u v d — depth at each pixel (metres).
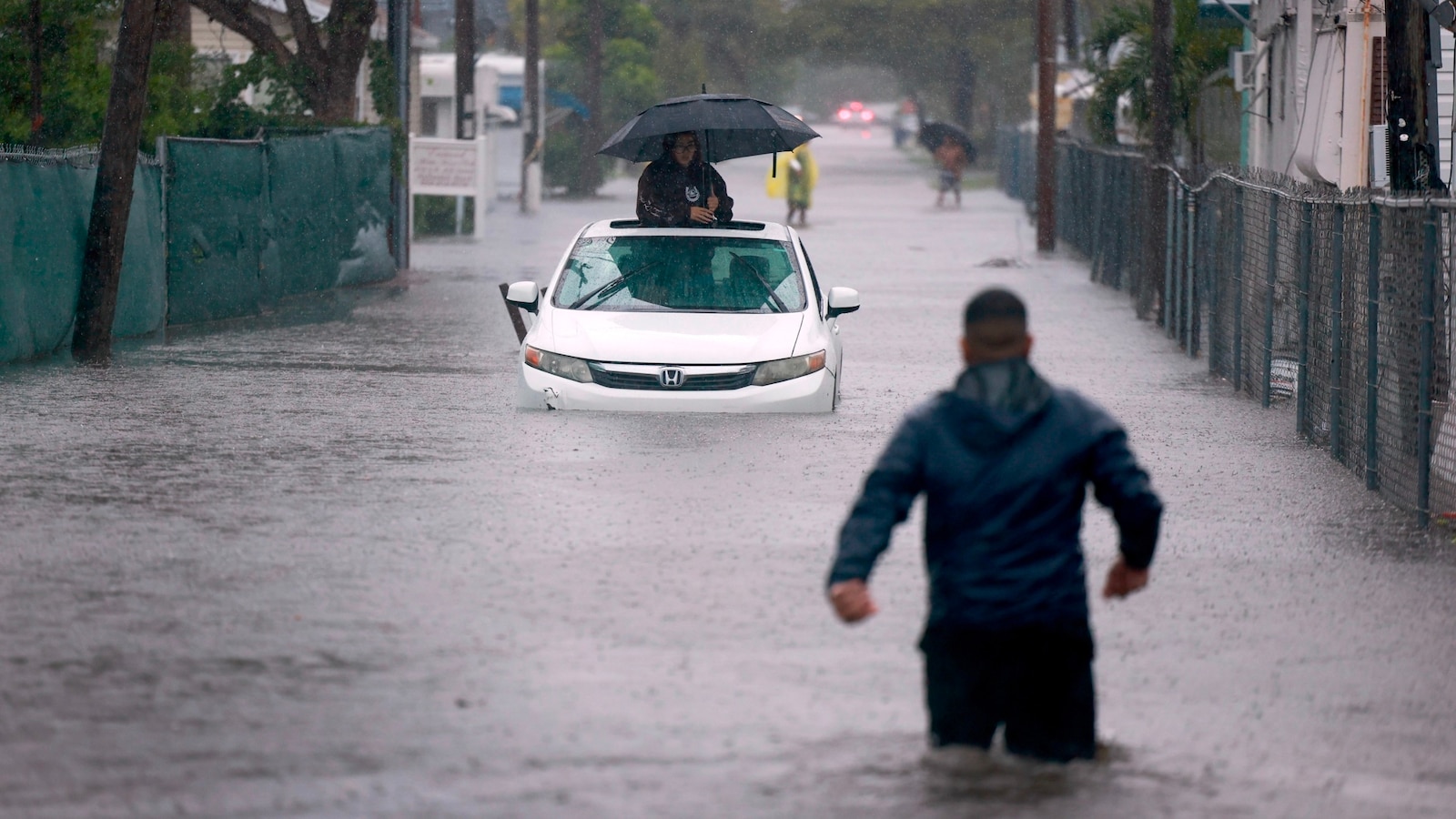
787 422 42.22
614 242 46.78
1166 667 22.48
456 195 127.50
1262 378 49.12
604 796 17.11
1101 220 96.19
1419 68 43.72
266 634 23.33
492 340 63.09
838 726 19.47
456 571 27.14
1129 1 122.94
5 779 17.56
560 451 38.03
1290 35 75.31
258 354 57.62
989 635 16.30
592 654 22.52
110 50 79.94
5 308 52.53
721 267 45.91
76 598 25.22
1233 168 56.44
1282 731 19.78
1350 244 38.56
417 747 18.66
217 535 29.59
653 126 51.31
